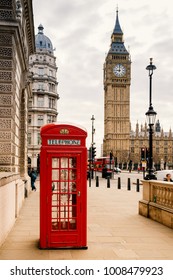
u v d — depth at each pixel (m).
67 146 7.32
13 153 12.80
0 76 12.23
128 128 149.62
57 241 7.23
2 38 12.30
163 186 10.45
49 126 7.29
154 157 157.00
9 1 12.52
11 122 12.21
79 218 7.31
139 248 7.43
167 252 7.11
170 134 165.12
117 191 23.22
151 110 19.12
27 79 19.12
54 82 70.69
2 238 7.60
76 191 7.34
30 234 8.76
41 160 7.26
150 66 19.03
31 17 17.41
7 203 8.52
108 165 50.81
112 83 150.25
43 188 7.23
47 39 72.69
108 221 10.89
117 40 152.50
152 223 10.58
